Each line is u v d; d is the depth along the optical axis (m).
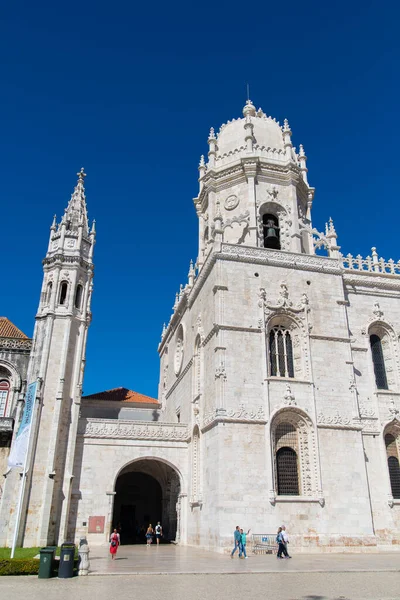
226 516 32.69
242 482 33.75
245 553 29.86
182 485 41.22
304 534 33.31
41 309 44.66
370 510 35.22
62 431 39.97
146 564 25.80
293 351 39.75
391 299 44.84
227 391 36.03
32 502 36.84
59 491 37.97
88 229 50.28
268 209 47.47
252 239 44.69
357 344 42.03
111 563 26.33
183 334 51.19
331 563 26.59
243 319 38.81
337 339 40.25
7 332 52.12
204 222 51.47
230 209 47.56
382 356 43.44
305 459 36.00
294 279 41.50
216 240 41.53
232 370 36.78
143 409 60.06
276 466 35.62
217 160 51.22
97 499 38.66
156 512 55.31
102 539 37.50
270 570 23.34
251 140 49.16
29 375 41.94
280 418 36.66
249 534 32.50
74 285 45.66
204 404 39.97
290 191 47.62
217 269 40.00
